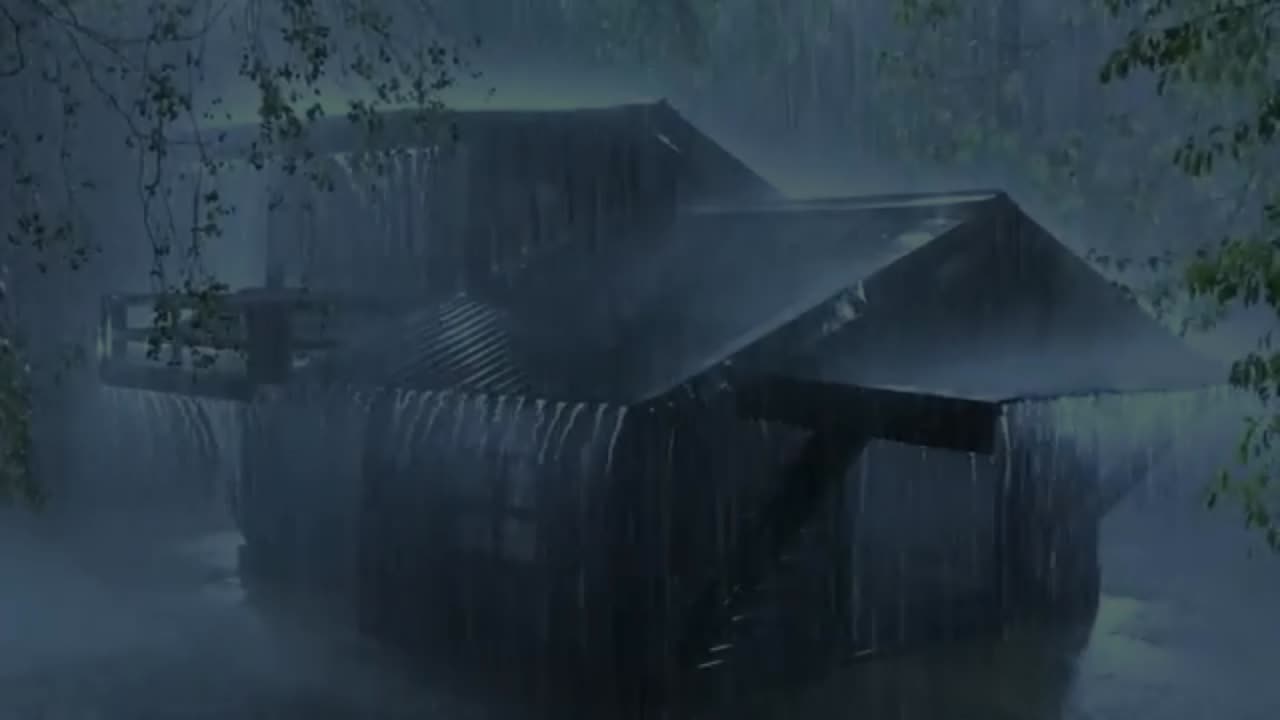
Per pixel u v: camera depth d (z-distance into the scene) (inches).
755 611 582.2
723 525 555.8
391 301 724.7
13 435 544.7
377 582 636.1
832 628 618.5
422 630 613.6
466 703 568.1
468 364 599.2
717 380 521.7
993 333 619.5
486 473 566.6
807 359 552.1
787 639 594.2
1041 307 641.6
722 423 548.4
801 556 607.5
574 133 736.3
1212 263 426.6
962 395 542.9
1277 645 661.9
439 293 749.9
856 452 548.7
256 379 657.6
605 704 525.3
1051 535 644.7
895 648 647.1
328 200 786.8
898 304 586.6
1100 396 569.6
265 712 562.3
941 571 666.8
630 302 636.7
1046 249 644.1
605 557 517.3
